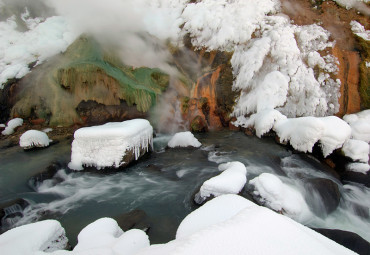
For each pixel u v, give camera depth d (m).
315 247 1.59
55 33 8.22
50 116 7.25
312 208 4.05
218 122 7.33
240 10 7.54
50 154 5.73
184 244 1.55
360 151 4.99
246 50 7.24
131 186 4.63
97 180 4.85
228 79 7.37
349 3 7.76
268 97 6.57
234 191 3.74
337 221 3.94
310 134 5.13
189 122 7.19
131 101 7.05
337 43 6.92
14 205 3.90
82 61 7.24
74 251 2.33
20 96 7.36
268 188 3.71
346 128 5.15
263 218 1.78
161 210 3.94
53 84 7.17
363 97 6.39
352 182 4.85
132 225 3.46
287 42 6.81
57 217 3.84
